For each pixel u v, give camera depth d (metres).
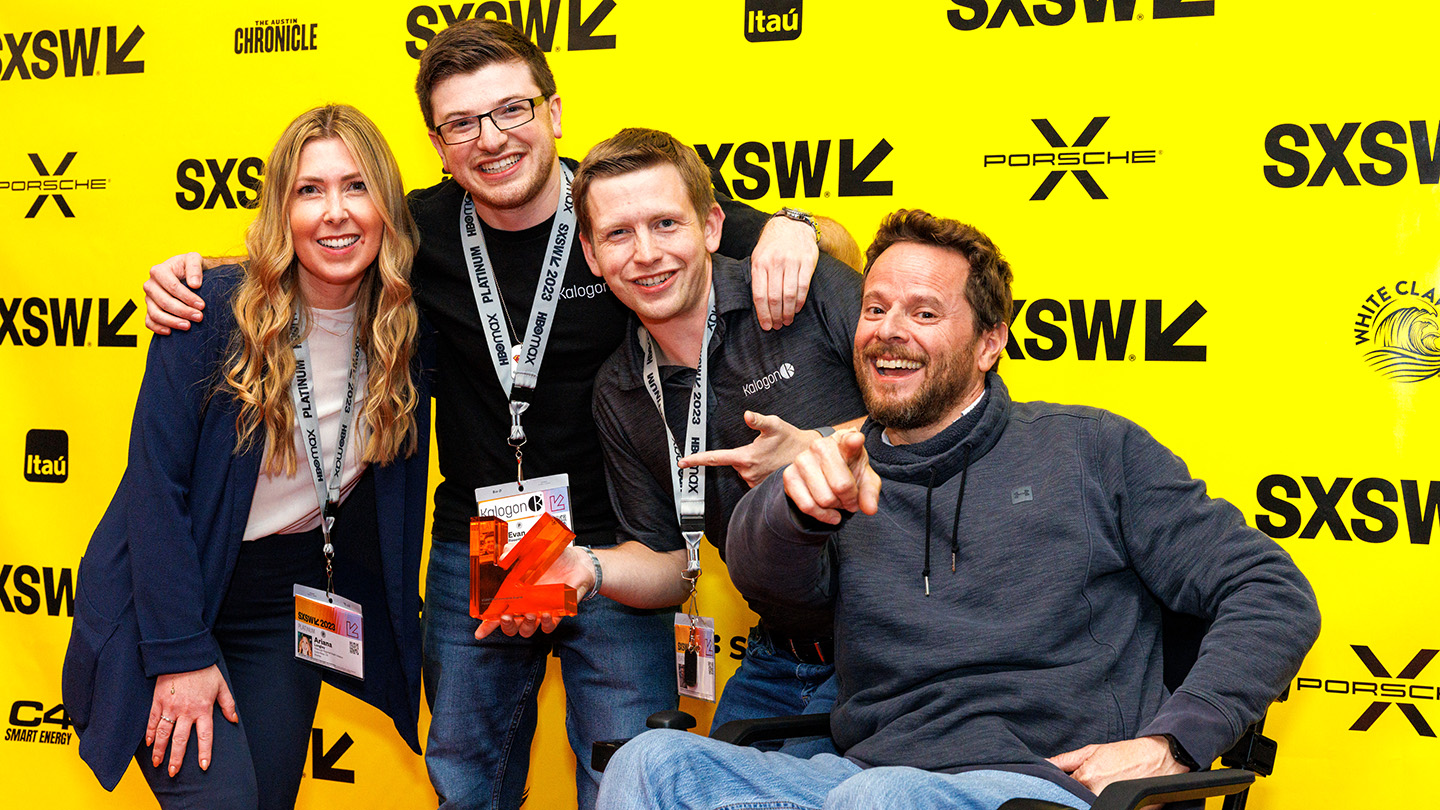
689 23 2.27
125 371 2.53
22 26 2.54
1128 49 2.07
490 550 1.82
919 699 1.47
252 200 2.46
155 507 1.75
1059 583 1.47
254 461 1.85
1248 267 2.04
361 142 1.81
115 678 1.78
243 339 1.80
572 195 1.76
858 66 2.20
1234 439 2.06
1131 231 2.09
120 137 2.51
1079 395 2.13
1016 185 2.14
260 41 2.44
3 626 2.57
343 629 1.91
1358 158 1.98
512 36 1.83
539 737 2.42
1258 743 1.42
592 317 1.92
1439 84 1.94
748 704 1.93
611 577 1.82
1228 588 1.43
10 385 2.57
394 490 1.97
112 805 2.57
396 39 2.38
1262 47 2.01
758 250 1.75
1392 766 2.00
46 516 2.56
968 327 1.57
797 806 1.32
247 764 1.84
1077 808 1.19
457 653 2.00
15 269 2.57
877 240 1.65
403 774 2.48
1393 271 1.98
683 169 1.72
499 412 1.98
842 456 1.29
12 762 2.59
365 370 1.95
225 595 1.94
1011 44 2.13
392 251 1.87
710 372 1.81
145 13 2.49
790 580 1.48
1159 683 1.50
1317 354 2.02
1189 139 2.05
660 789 1.30
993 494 1.53
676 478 1.85
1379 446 1.99
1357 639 2.01
